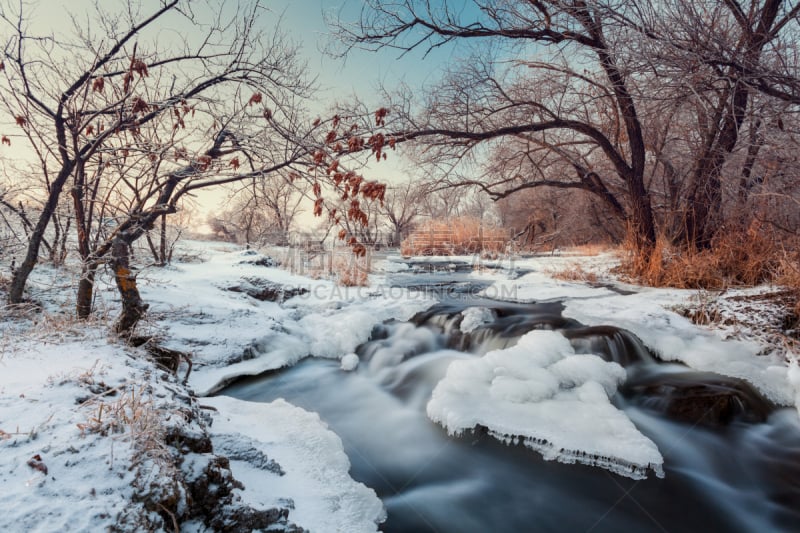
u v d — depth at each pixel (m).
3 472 1.74
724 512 3.26
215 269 9.51
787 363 4.64
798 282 6.01
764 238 7.30
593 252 14.41
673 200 9.93
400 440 4.29
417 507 3.31
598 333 5.34
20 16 3.86
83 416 2.21
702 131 8.03
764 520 3.20
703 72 5.64
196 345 5.47
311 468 3.10
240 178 4.33
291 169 4.28
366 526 2.74
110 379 2.76
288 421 3.80
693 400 4.23
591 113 11.23
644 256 8.98
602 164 12.14
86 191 4.99
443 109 9.26
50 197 4.68
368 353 6.26
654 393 4.49
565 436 3.78
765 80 5.55
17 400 2.33
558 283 8.86
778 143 5.90
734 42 6.01
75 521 1.55
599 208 18.20
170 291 6.77
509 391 4.45
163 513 1.81
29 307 4.67
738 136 7.60
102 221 5.17
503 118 10.07
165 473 1.91
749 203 7.54
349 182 3.64
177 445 2.21
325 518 2.54
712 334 5.35
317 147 4.02
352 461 3.91
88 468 1.83
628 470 3.49
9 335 3.70
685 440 3.95
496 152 11.55
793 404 4.18
